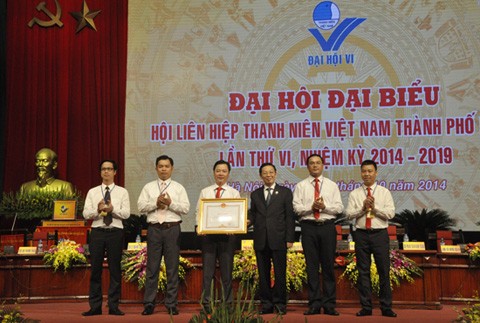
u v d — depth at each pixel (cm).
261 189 595
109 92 926
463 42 863
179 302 638
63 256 668
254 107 894
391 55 875
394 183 856
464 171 846
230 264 570
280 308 569
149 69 920
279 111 888
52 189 871
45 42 941
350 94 877
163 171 590
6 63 941
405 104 865
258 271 580
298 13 899
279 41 899
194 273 643
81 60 937
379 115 869
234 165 888
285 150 881
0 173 931
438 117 857
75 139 924
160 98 912
